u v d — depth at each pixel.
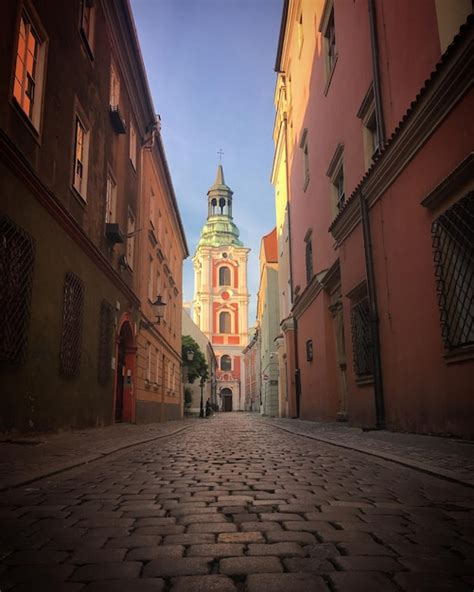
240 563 2.49
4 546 2.82
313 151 18.73
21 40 8.73
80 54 11.87
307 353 19.88
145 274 20.83
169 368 29.11
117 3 14.68
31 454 6.77
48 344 9.43
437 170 7.48
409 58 8.96
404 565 2.45
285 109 26.59
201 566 2.45
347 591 2.12
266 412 43.44
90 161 12.67
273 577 2.29
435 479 4.77
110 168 14.91
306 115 20.23
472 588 2.16
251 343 71.00
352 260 12.11
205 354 59.94
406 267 8.66
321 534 3.00
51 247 9.66
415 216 8.27
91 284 12.50
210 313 84.62
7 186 7.79
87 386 12.06
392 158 8.89
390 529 3.11
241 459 6.88
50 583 2.25
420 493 4.22
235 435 12.64
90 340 12.35
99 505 3.88
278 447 8.72
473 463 5.18
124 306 16.61
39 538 2.98
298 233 23.08
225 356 85.50
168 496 4.22
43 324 9.19
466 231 6.70
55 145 10.12
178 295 33.97
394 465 5.68
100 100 13.74
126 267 16.86
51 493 4.38
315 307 18.27
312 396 18.92
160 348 25.39
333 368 16.14
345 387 15.32
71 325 10.77
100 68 13.74
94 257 12.59
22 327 8.17
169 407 28.75
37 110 9.28
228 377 85.00
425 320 7.91
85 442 8.78
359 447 7.46
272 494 4.25
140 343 19.70
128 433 12.16
